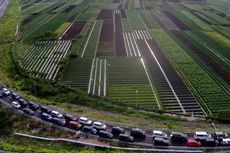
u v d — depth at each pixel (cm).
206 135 10256
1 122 11212
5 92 13350
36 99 13112
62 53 19138
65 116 11494
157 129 10806
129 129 10750
